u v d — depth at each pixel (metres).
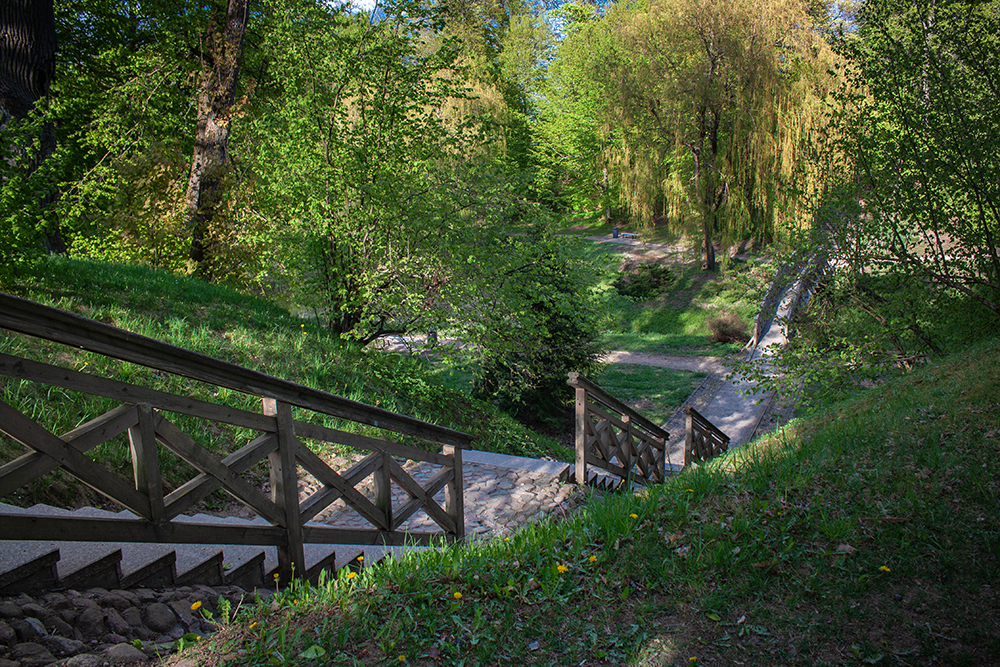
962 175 10.66
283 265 11.73
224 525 3.11
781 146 28.69
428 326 11.52
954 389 6.39
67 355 6.05
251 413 3.21
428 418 9.73
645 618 3.13
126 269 10.30
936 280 11.41
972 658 2.88
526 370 14.11
